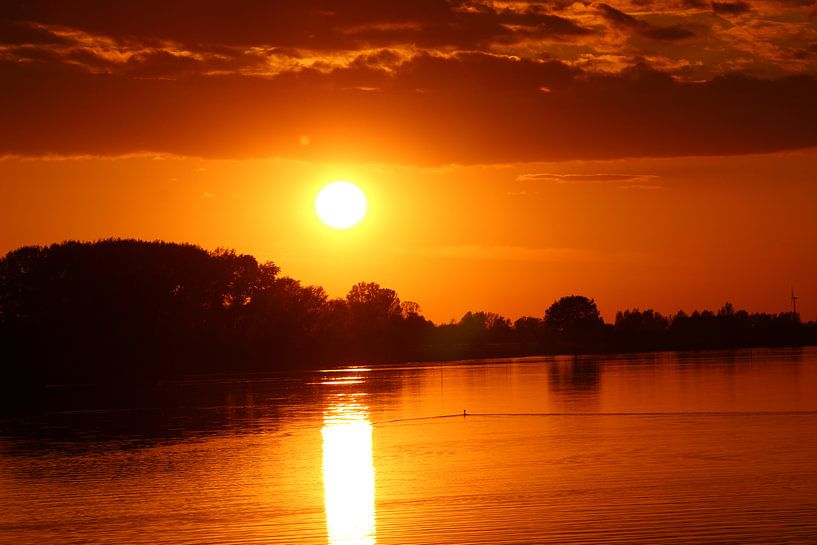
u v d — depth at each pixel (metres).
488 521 48.25
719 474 58.75
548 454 69.88
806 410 98.31
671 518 47.50
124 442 86.56
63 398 152.88
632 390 137.38
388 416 105.94
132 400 144.25
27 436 94.44
